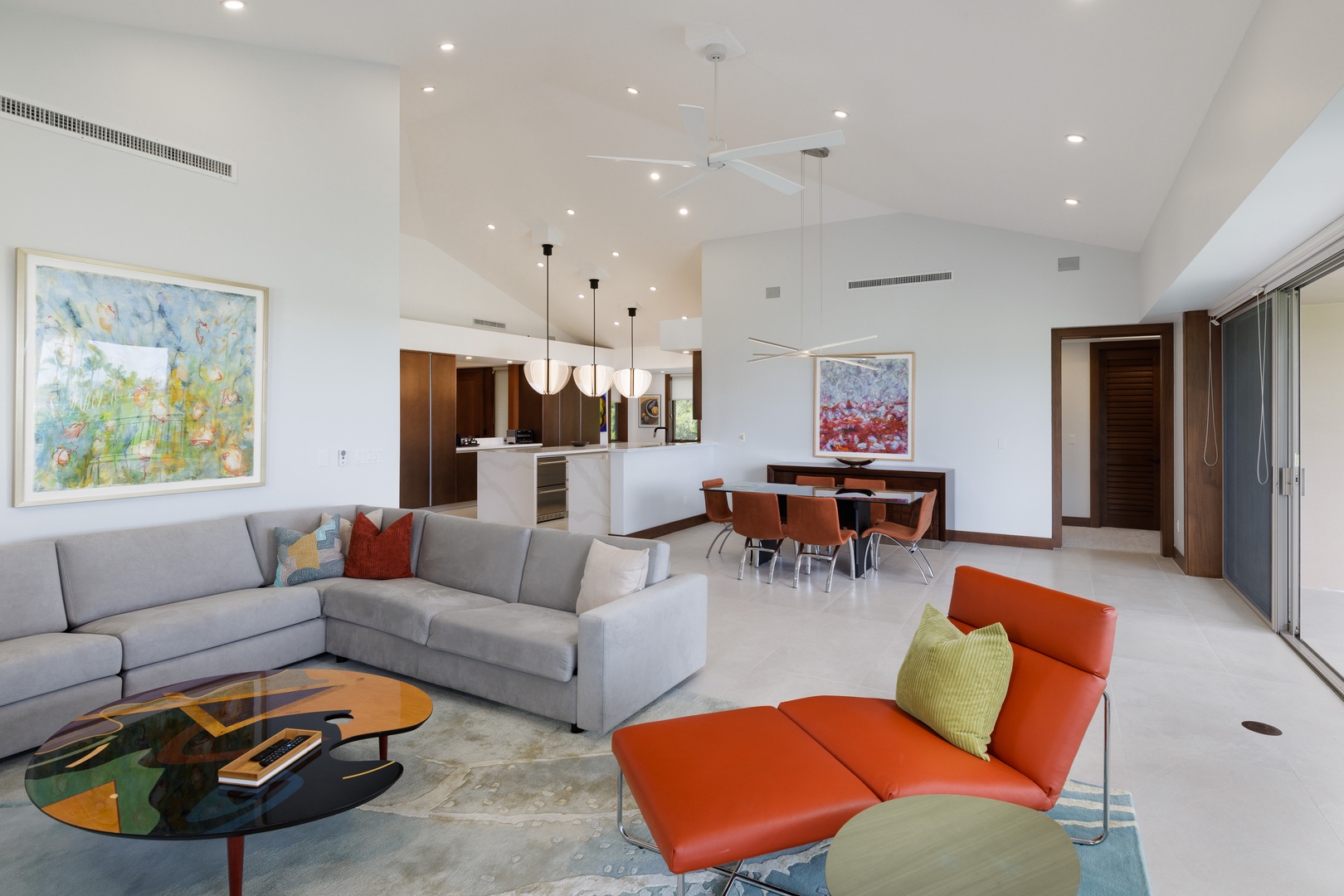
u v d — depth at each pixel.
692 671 3.45
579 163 7.25
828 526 5.34
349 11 4.03
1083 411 8.42
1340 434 4.93
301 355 4.43
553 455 8.20
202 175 3.95
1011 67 3.61
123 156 3.62
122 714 2.39
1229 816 2.31
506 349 10.66
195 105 3.92
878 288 7.55
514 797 2.45
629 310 11.27
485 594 3.77
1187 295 4.98
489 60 5.13
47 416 3.34
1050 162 4.73
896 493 5.90
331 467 4.60
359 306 4.74
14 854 2.14
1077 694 1.98
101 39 3.56
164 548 3.50
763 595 5.20
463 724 3.02
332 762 2.10
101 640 2.86
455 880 2.02
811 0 3.50
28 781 1.96
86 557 3.22
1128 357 8.27
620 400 14.15
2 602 2.90
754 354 8.25
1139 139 4.04
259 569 3.90
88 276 3.46
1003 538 7.03
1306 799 2.40
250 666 3.39
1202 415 5.60
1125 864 2.04
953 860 1.47
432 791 2.49
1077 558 6.40
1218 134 3.34
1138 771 2.61
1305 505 5.07
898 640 4.11
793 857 2.14
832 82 4.39
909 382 7.39
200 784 1.95
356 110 4.72
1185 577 5.63
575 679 2.91
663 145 6.52
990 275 7.02
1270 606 4.30
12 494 3.24
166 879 2.03
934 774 1.92
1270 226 3.30
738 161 3.84
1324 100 2.17
